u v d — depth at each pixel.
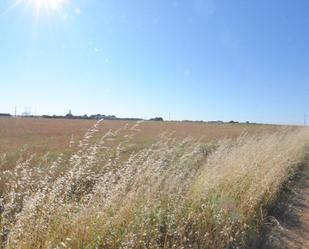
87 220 4.32
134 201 5.02
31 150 14.04
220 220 5.61
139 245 4.41
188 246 4.93
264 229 6.87
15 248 3.76
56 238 3.99
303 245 6.42
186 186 6.46
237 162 8.48
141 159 6.30
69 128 44.97
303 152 17.22
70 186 4.82
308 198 9.94
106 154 6.68
